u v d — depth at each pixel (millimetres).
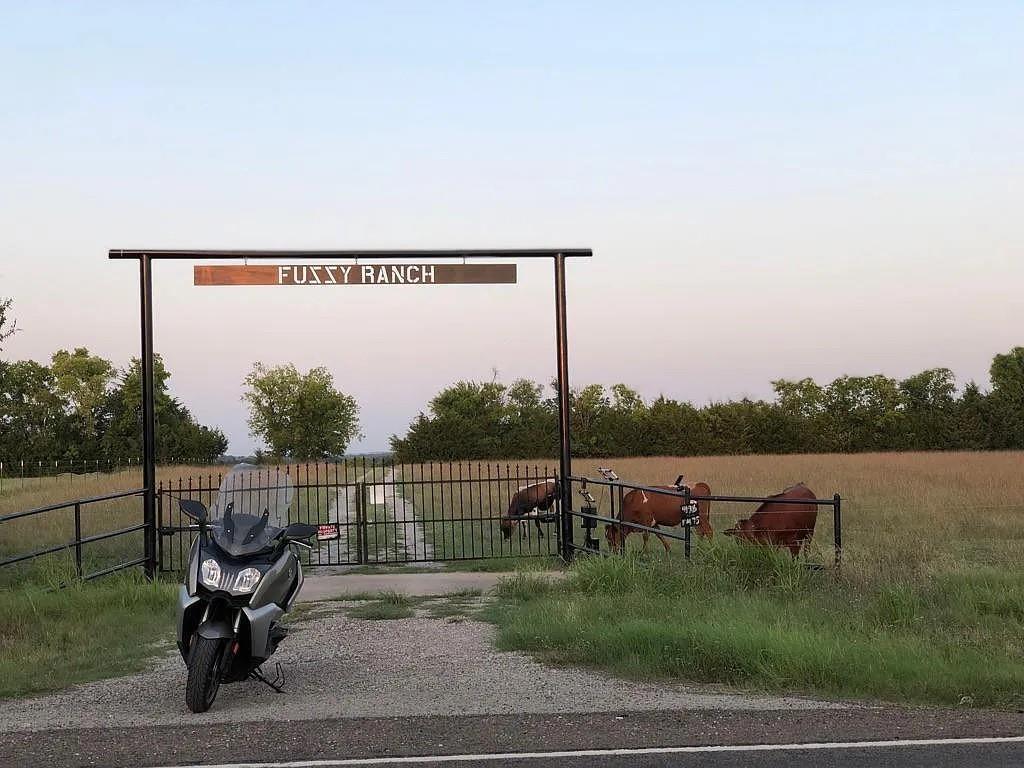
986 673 7883
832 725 6633
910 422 77188
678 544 17891
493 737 6445
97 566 15750
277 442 84812
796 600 11211
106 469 78875
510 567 15992
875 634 9305
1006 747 6051
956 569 12570
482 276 16703
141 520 22219
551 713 7094
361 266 16438
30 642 10242
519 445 70750
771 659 8289
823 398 102250
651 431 72125
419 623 11211
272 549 7977
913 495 25453
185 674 8773
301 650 9805
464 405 90688
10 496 32781
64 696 7961
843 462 46219
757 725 6656
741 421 75375
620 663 8664
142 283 15875
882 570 12578
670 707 7230
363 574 15500
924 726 6586
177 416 96875
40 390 98875
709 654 8438
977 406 76500
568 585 13039
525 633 9906
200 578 7625
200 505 8109
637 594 11555
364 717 7059
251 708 7469
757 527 13891
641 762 5840
